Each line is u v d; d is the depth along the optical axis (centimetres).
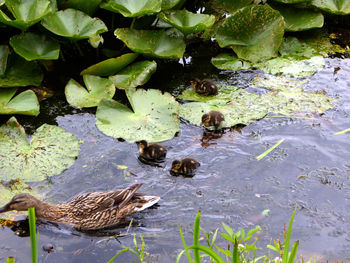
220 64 418
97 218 327
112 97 388
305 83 405
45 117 378
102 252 314
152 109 380
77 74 404
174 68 416
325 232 322
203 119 371
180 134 371
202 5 454
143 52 398
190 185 343
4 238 319
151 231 323
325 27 454
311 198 336
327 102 390
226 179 345
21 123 374
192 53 428
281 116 381
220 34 426
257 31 426
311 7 441
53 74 404
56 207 330
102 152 358
